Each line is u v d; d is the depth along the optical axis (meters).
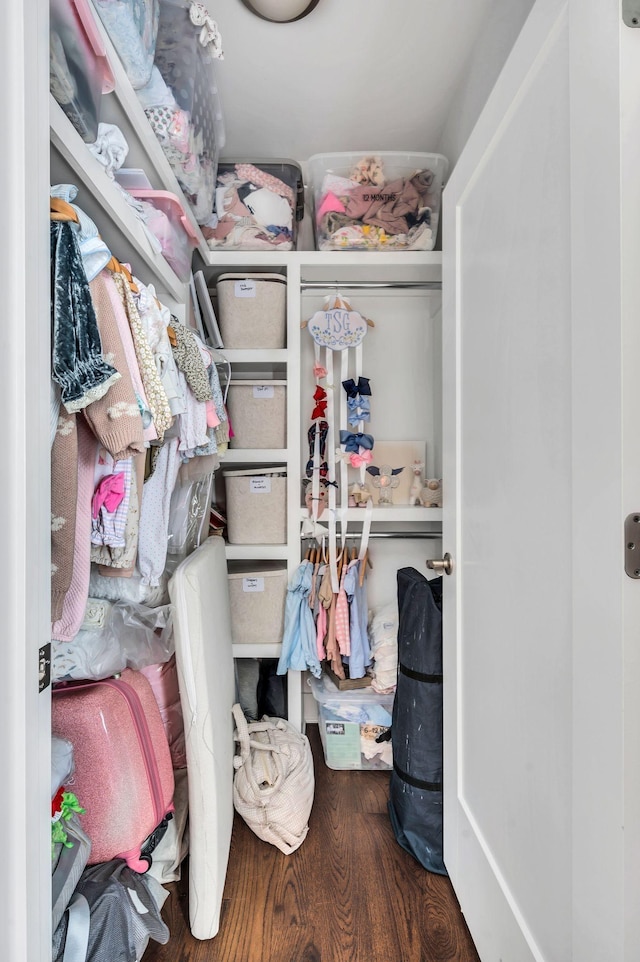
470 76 1.77
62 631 0.94
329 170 2.06
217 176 2.03
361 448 2.13
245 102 1.97
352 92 1.92
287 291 2.10
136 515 1.04
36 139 0.64
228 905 1.43
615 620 0.71
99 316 0.89
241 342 2.09
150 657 1.38
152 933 1.16
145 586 1.28
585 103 0.77
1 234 0.60
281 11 1.53
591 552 0.77
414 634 1.63
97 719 1.14
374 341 2.40
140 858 1.20
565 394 0.86
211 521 2.17
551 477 0.91
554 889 0.90
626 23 0.69
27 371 0.62
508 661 1.09
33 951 0.64
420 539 2.44
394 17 1.59
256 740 1.84
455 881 1.42
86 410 0.86
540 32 0.94
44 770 0.67
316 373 2.13
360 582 2.11
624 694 0.70
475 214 1.30
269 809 1.63
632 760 0.70
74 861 1.00
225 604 1.80
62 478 0.81
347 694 2.06
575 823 0.81
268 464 2.31
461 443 1.41
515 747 1.06
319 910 1.41
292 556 2.11
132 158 1.28
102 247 0.87
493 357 1.18
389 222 2.06
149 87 1.18
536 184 0.97
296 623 2.06
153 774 1.24
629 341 0.69
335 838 1.68
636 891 0.69
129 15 0.94
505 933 1.09
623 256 0.69
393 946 1.30
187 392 1.31
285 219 2.07
